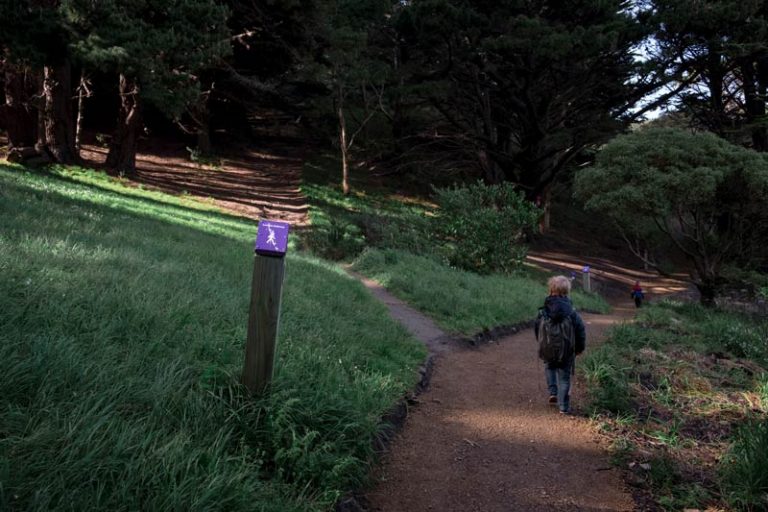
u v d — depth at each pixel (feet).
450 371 24.04
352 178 131.03
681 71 100.07
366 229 66.54
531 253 116.26
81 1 57.88
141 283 18.31
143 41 61.41
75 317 13.78
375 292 40.16
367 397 15.79
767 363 29.17
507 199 67.77
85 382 10.82
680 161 57.88
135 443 9.46
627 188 58.03
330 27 100.48
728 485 13.67
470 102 122.62
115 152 87.97
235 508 9.14
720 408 19.93
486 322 34.32
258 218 80.43
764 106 109.60
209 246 36.37
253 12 100.22
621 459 15.40
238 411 11.87
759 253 66.39
